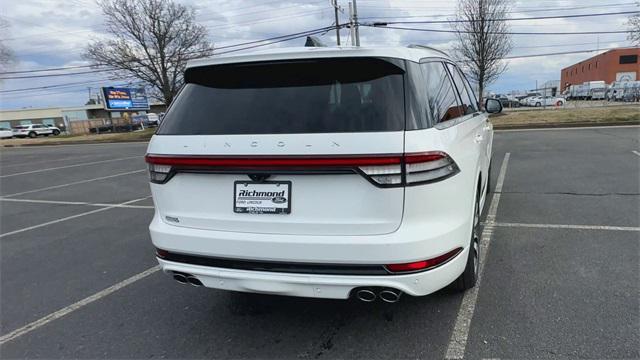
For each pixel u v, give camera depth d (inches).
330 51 100.1
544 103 1637.6
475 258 134.8
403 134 91.8
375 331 118.0
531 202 230.2
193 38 1614.2
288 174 96.8
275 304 136.8
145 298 147.6
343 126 94.5
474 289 136.6
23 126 2086.6
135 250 200.5
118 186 390.3
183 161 104.3
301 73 104.3
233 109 105.0
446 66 141.3
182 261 110.0
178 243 108.3
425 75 107.3
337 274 96.6
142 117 2004.2
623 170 295.9
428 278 96.8
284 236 98.8
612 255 156.4
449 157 99.3
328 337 116.8
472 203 118.6
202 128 105.3
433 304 129.5
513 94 2576.3
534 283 138.4
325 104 98.6
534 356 103.0
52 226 256.7
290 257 98.3
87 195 356.5
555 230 185.9
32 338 126.5
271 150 96.0
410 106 95.0
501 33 999.0
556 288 134.4
